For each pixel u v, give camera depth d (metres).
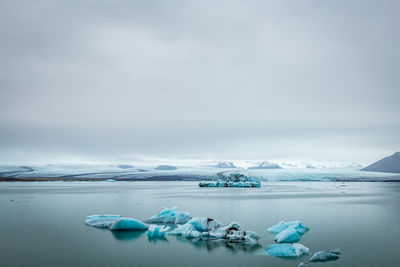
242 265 12.54
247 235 16.75
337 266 12.28
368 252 14.29
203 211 28.64
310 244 15.76
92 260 13.36
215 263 12.80
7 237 17.59
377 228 19.81
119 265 12.70
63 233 18.55
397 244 15.72
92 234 18.20
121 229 19.11
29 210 29.84
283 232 16.30
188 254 14.06
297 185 103.88
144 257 13.70
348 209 29.89
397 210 28.78
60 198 45.72
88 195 52.19
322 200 40.28
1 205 34.88
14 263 13.03
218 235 17.06
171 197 46.94
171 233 17.98
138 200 41.81
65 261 13.26
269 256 13.71
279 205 33.94
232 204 35.31
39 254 14.27
